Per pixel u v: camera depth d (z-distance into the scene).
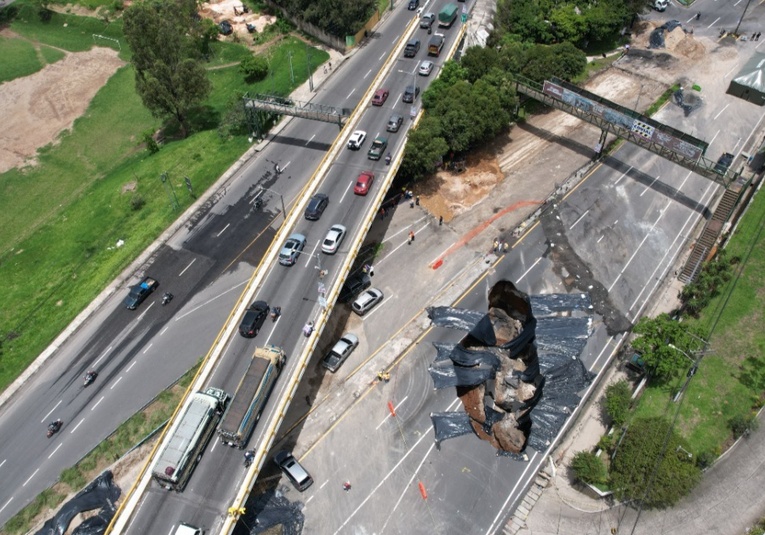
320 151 102.19
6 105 122.56
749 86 108.00
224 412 59.66
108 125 117.25
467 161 99.31
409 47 109.56
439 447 65.56
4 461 67.12
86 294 83.00
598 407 68.81
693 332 71.25
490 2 131.62
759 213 88.06
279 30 131.12
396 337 75.88
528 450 65.00
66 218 98.19
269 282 72.06
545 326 75.56
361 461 64.62
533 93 102.19
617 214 90.12
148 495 55.16
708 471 63.12
